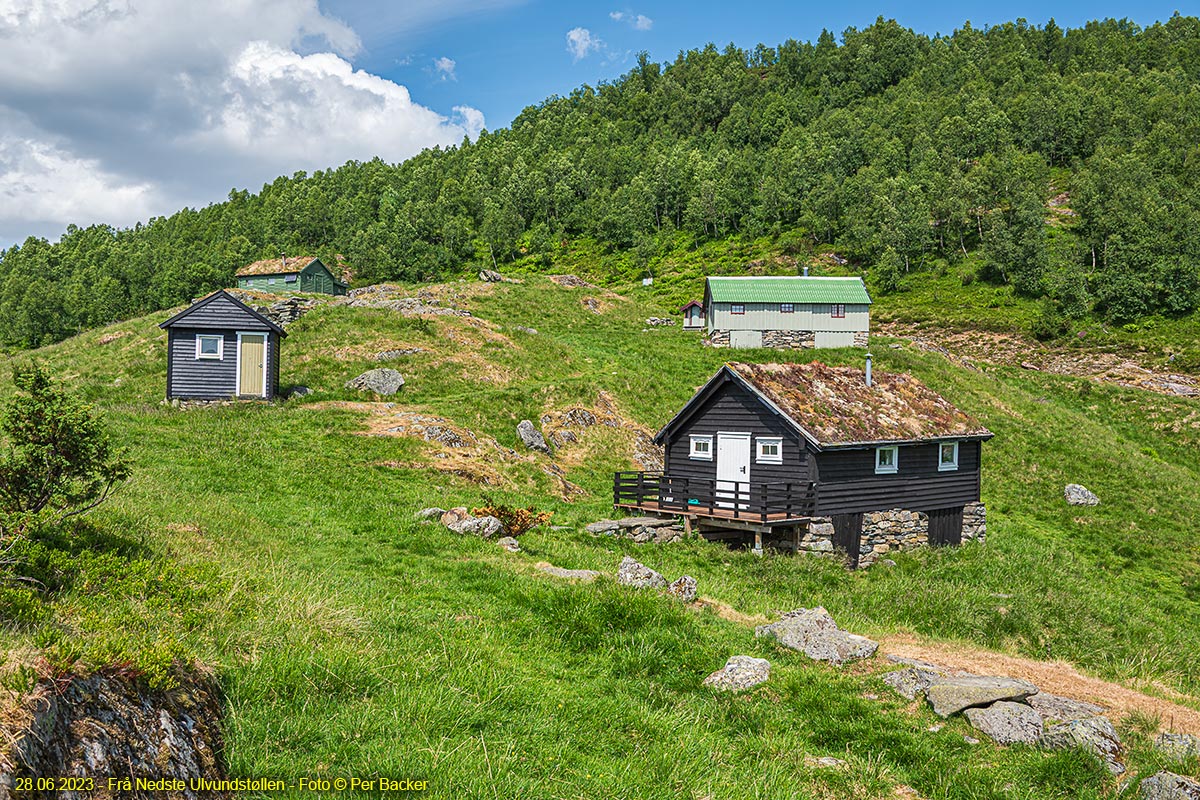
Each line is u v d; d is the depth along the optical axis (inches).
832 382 1160.8
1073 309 3319.4
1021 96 6560.0
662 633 506.6
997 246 3900.1
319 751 303.1
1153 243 3622.0
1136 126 5935.0
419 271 5009.8
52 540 453.7
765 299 2487.7
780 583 820.0
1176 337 2974.9
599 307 2869.1
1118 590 1053.2
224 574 477.4
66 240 7751.0
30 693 219.3
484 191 6756.9
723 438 1112.2
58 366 1868.8
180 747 259.8
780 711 434.3
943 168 5521.7
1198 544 1286.9
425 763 302.2
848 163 6048.2
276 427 1215.6
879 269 4089.6
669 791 323.0
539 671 434.9
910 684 481.1
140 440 1007.6
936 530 1146.0
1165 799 355.9
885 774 377.7
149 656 273.1
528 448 1368.1
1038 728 429.4
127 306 4458.7
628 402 1713.8
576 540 858.1
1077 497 1444.4
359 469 1031.0
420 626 464.4
